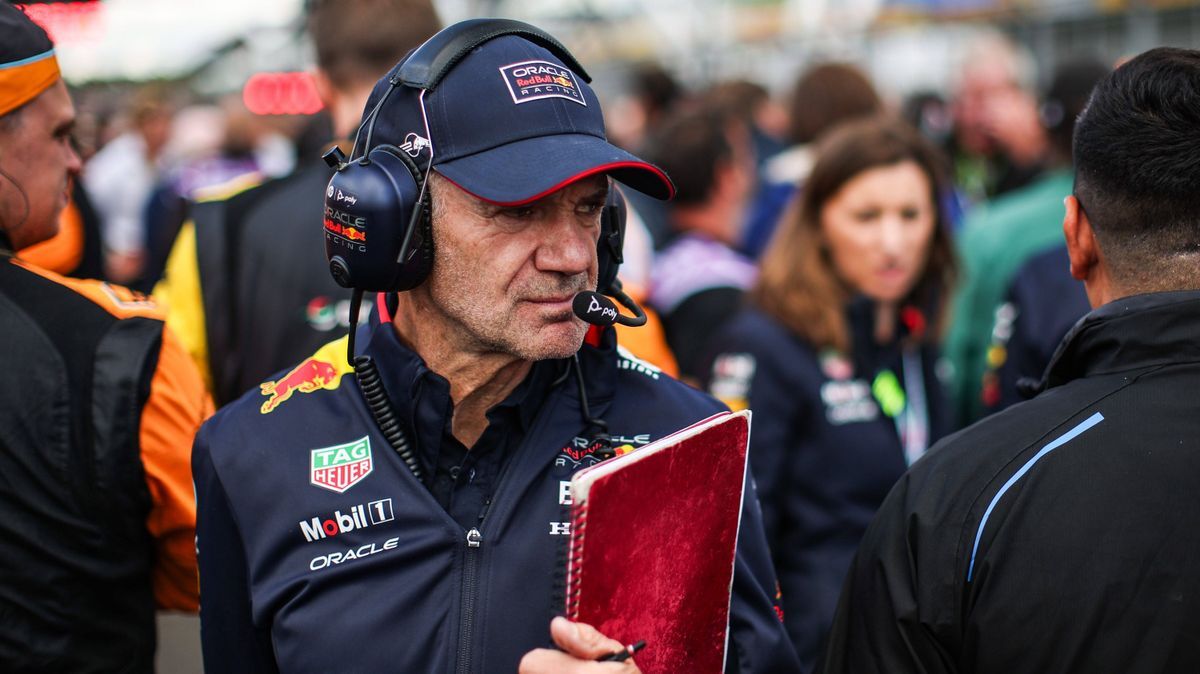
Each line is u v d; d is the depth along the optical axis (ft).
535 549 4.25
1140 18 23.79
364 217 4.04
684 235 11.25
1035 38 25.12
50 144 5.38
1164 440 3.87
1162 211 4.04
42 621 5.04
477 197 3.86
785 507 7.68
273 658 4.48
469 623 4.15
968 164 18.29
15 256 5.45
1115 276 4.23
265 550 4.34
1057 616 3.81
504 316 4.09
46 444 5.02
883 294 7.90
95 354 5.13
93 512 5.09
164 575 5.64
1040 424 4.09
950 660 4.05
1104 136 4.16
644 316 4.57
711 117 11.32
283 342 6.74
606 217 4.49
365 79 6.97
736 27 28.45
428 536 4.23
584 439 4.46
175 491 5.28
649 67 18.25
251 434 4.53
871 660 4.19
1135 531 3.77
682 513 3.92
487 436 4.34
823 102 13.84
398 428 4.39
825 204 7.98
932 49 26.12
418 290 4.36
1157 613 3.71
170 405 5.27
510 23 4.20
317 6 7.22
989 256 10.51
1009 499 3.97
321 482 4.37
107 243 23.76
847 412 7.65
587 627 3.59
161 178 24.08
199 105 37.35
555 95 4.06
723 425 4.01
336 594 4.23
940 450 4.30
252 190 7.04
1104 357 4.17
